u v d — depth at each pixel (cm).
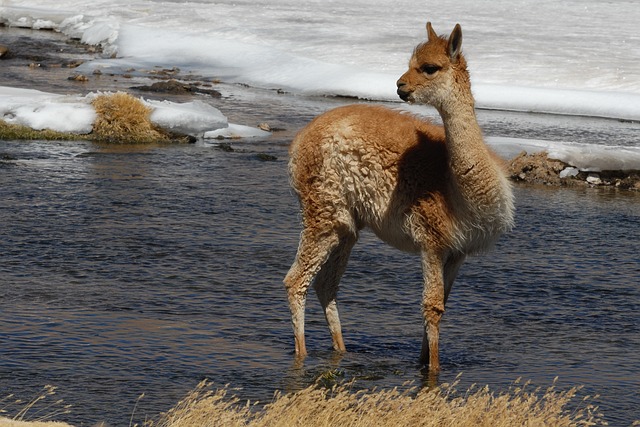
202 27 12975
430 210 2848
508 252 4394
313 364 2973
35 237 4275
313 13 14262
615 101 8694
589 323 3456
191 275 3838
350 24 13025
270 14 14112
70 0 15600
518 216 5103
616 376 2952
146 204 5000
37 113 6812
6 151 6144
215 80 9850
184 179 5650
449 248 2883
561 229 4856
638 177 5994
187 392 2691
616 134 7519
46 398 2602
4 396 2598
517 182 5994
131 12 14288
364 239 4531
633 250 4503
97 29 12606
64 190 5209
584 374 2961
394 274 3984
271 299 3603
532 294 3781
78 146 6462
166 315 3353
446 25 12950
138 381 2758
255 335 3219
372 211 2952
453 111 2739
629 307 3653
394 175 2892
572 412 2658
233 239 4416
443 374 2923
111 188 5316
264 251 4238
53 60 10756
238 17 13775
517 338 3281
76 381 2734
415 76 2730
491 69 9912
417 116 3084
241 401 2645
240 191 5419
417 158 2872
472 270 4084
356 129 2930
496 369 2983
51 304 3403
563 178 6006
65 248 4128
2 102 7088
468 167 2752
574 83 9444
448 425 2334
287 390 2742
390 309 3559
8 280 3656
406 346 3186
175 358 2956
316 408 2370
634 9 15612
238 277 3844
